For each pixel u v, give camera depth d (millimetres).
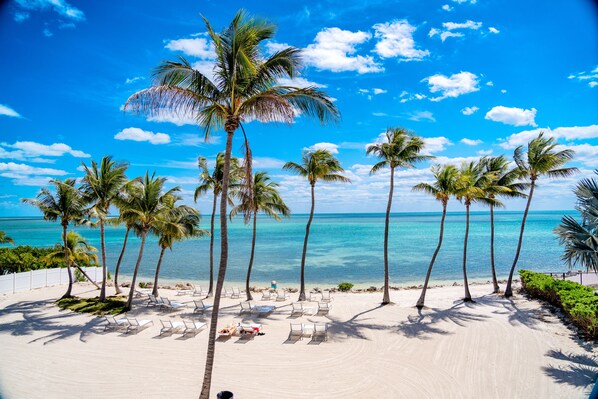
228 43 10375
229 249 69125
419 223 179250
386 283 22922
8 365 12922
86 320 19062
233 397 10570
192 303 23734
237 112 10781
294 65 10508
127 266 49594
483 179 25125
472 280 37062
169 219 23656
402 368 12695
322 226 157625
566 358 13312
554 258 52500
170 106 10148
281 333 16766
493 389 11039
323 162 25016
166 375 12172
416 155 21797
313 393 10930
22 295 25719
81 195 24000
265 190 25688
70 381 11672
